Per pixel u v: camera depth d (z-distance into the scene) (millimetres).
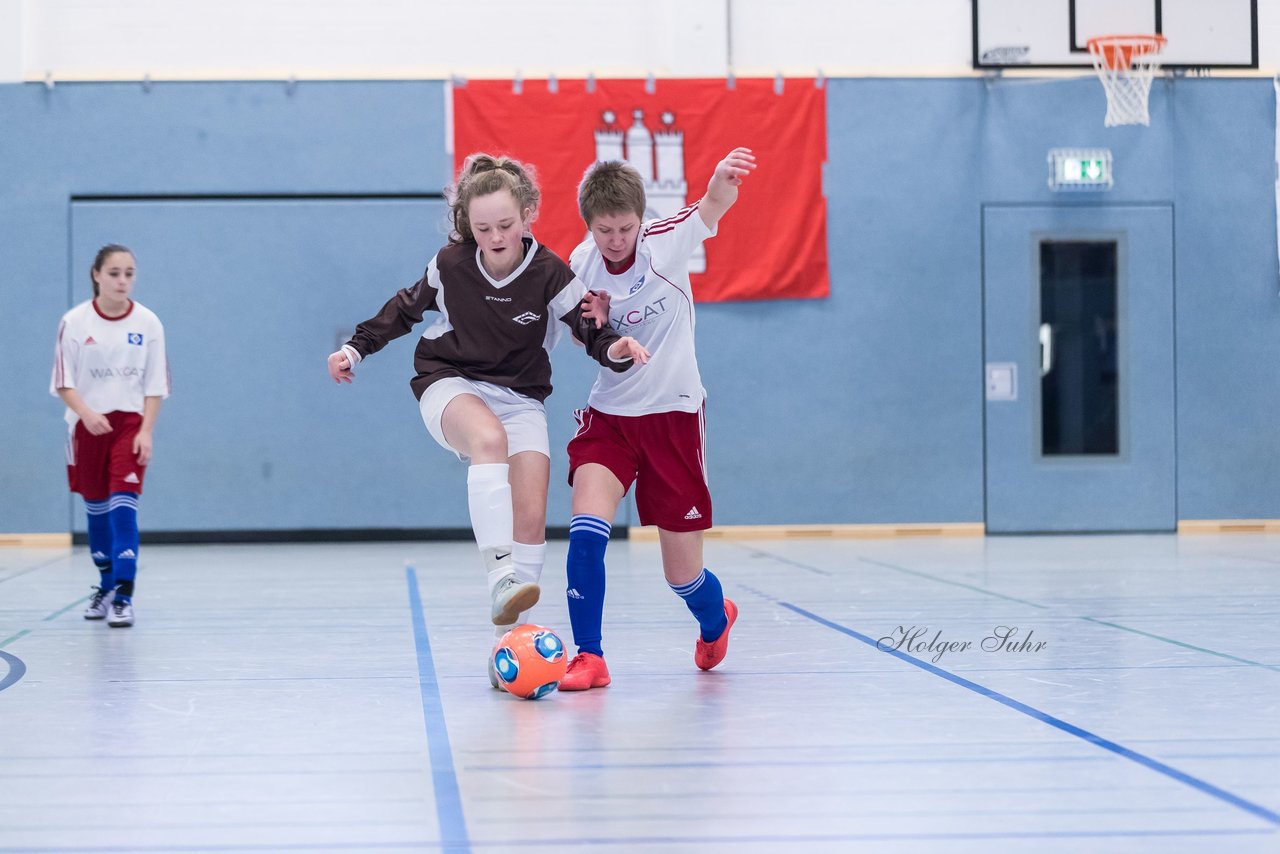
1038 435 17094
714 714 5055
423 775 4047
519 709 5211
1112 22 16969
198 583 11305
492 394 5770
